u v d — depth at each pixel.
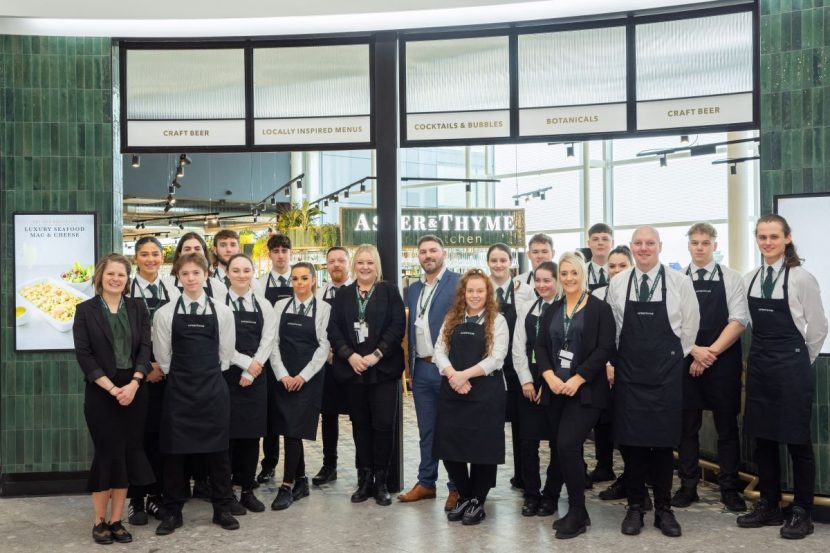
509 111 5.42
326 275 15.56
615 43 5.27
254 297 4.84
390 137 5.39
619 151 14.65
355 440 5.07
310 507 4.84
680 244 13.66
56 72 5.39
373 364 4.84
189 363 4.36
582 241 15.35
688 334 4.30
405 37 5.49
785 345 4.23
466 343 4.45
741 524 4.34
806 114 4.70
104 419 4.15
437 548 4.00
